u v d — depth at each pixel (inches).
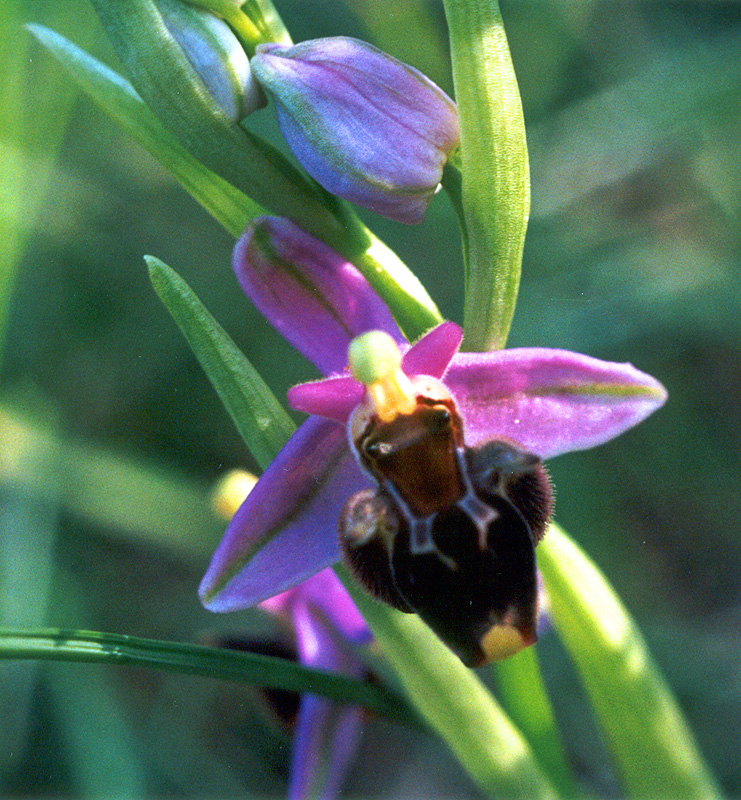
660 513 8.8
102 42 8.4
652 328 8.4
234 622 8.3
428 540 5.3
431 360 5.4
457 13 5.3
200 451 8.9
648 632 7.9
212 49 5.4
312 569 5.4
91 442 8.6
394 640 5.6
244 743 8.0
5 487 7.9
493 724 5.7
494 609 5.3
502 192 5.3
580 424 5.4
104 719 7.6
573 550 5.8
